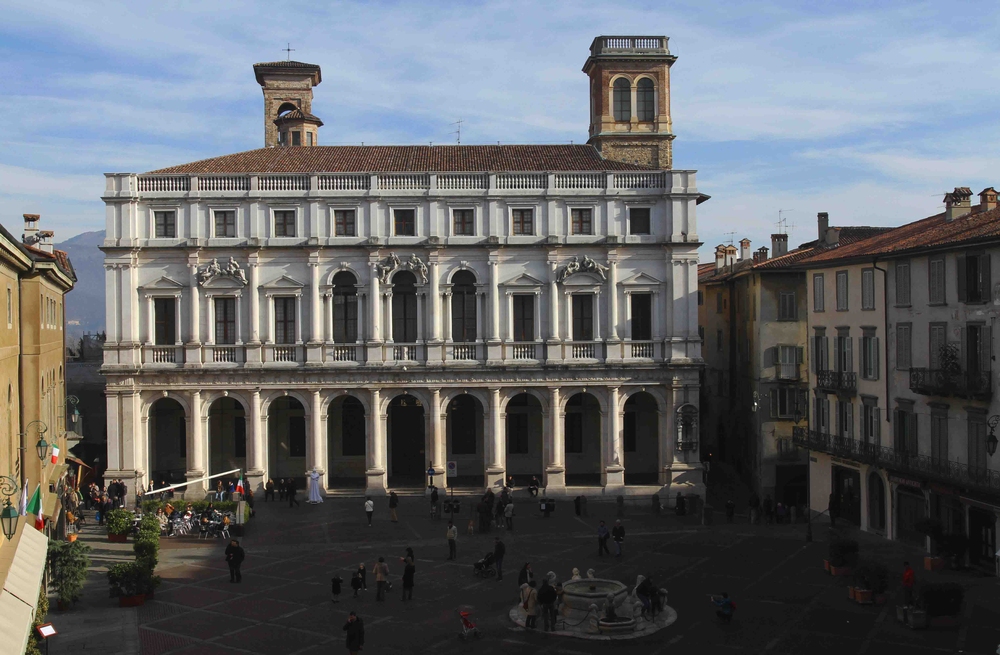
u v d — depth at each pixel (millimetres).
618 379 69812
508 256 69812
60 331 59156
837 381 60688
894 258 54688
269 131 91625
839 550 47500
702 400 88812
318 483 67875
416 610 42000
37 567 32156
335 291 70438
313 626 39594
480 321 69938
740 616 40656
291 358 69312
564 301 70125
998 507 44844
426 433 69812
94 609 42000
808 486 65125
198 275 68688
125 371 67562
